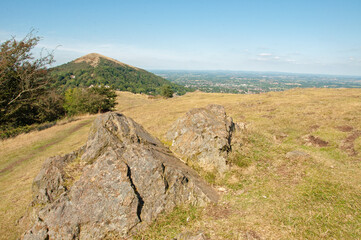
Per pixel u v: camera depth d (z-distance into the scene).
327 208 5.95
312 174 7.90
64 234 5.48
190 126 10.09
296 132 13.63
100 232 5.55
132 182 6.23
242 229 5.31
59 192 6.95
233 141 9.88
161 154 7.93
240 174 8.23
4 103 28.06
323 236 4.96
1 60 25.64
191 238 4.93
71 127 28.73
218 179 7.94
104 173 6.18
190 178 6.87
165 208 6.12
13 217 8.61
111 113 9.52
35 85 30.53
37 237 5.60
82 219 5.63
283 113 18.89
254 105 25.45
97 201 5.82
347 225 5.27
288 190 7.01
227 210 6.20
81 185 6.10
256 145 10.59
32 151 19.00
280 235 5.05
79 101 42.00
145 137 9.29
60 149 18.69
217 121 10.08
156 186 6.25
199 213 6.11
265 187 7.33
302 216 5.69
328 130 13.01
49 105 37.34
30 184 11.85
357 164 8.84
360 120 13.78
